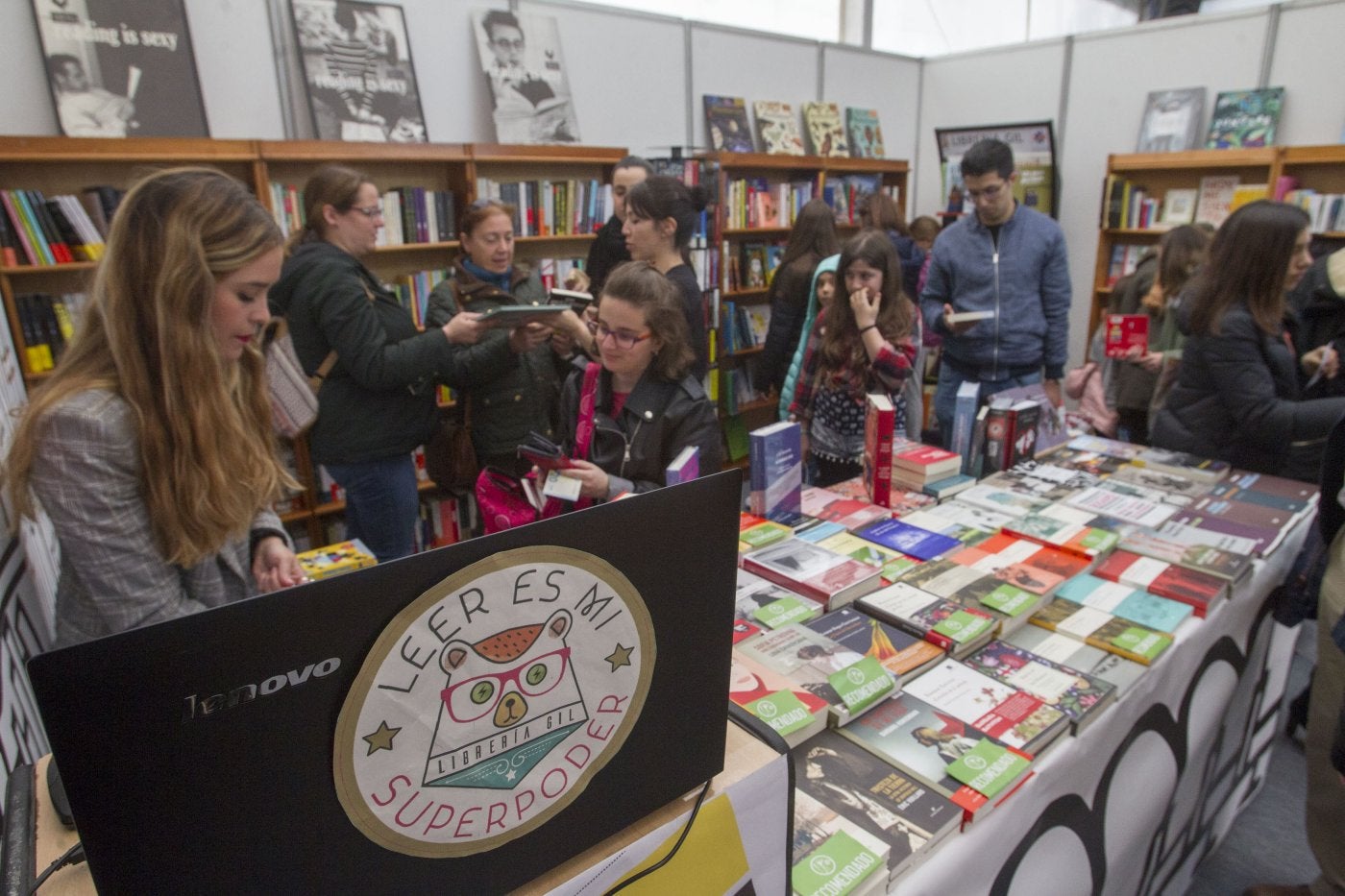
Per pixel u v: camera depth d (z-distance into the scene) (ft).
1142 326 8.55
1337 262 7.40
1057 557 5.39
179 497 3.27
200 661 1.32
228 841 1.46
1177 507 6.32
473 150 11.04
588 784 1.95
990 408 7.29
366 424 7.33
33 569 5.65
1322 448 6.76
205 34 9.57
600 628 1.85
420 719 1.62
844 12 18.97
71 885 1.87
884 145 18.94
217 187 3.21
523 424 8.68
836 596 4.71
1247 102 14.56
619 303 5.20
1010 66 17.81
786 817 2.51
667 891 2.21
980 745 3.55
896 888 2.97
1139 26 15.74
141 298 3.07
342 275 6.84
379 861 1.67
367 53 10.61
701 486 1.93
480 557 1.60
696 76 14.78
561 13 12.66
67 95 8.54
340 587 1.43
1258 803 6.99
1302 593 5.90
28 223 8.29
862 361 7.53
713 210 13.98
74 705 1.23
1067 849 3.98
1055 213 17.43
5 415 5.41
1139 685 4.25
